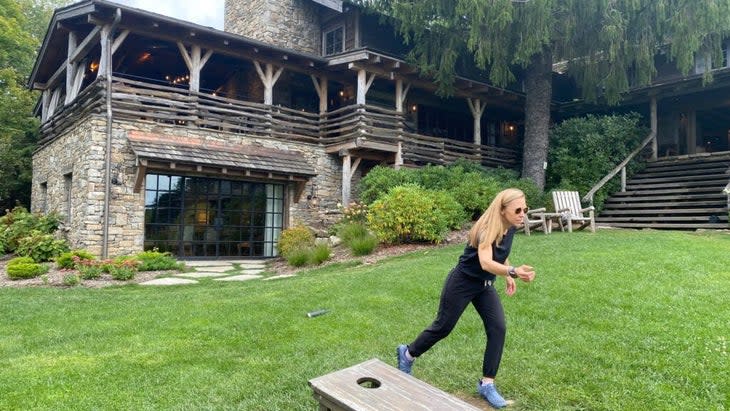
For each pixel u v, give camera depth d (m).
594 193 13.53
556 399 3.28
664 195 13.74
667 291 5.42
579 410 3.14
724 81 15.07
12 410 3.28
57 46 14.66
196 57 12.99
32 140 20.58
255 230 13.91
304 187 14.22
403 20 13.70
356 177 15.62
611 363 3.76
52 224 13.30
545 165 14.85
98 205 11.38
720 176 13.20
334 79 15.66
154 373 3.95
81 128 12.09
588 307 5.08
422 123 18.92
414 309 5.53
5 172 19.30
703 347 3.90
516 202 3.08
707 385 3.33
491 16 12.49
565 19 12.71
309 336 4.80
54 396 3.51
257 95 16.81
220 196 13.41
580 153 15.17
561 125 16.44
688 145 17.56
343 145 14.23
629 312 4.86
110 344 4.71
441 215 10.77
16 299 7.04
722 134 21.69
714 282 5.73
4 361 4.27
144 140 11.80
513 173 15.65
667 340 4.09
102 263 9.62
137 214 11.85
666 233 10.29
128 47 15.12
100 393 3.56
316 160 14.66
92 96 11.98
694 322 4.45
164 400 3.44
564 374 3.62
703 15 12.02
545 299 5.43
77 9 11.84
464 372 3.78
